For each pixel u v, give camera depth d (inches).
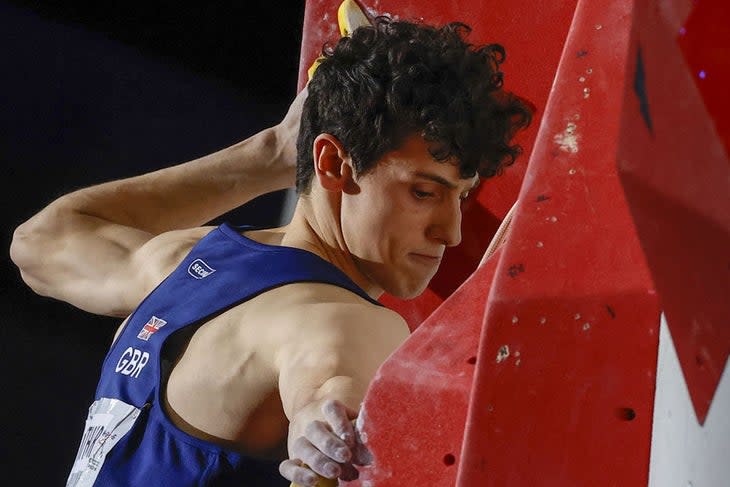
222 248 184.5
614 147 120.5
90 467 170.1
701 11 75.6
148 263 199.6
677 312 86.4
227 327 169.2
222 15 454.0
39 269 214.8
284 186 226.7
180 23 457.7
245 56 457.7
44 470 386.9
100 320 411.2
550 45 224.5
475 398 115.9
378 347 153.6
